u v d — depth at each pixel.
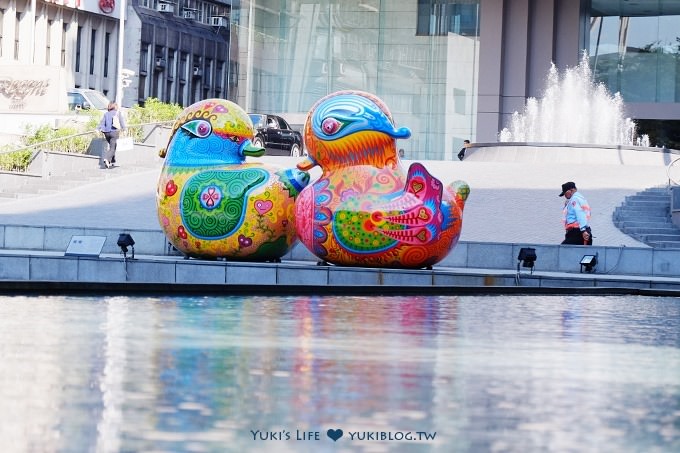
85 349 11.61
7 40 96.12
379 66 67.56
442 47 66.56
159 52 111.69
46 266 23.94
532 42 65.31
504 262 28.67
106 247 29.75
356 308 18.02
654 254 28.23
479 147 48.31
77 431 7.57
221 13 124.50
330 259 24.86
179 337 12.88
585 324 16.22
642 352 12.77
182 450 7.08
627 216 35.22
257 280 23.72
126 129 44.97
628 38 65.31
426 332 14.37
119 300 18.23
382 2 67.38
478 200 36.62
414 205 24.28
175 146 26.25
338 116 24.61
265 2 69.00
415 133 67.12
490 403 9.04
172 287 20.38
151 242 29.62
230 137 25.95
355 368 10.75
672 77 64.88
